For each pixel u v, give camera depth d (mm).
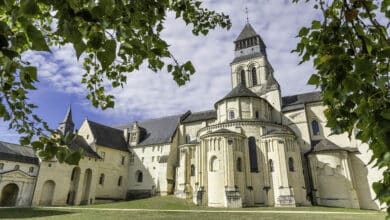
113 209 33812
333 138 46531
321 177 41625
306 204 37750
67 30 2098
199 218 23250
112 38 2287
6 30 2053
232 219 22469
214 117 59531
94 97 6348
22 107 4316
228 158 37938
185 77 4266
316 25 3104
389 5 2514
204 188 38625
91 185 51656
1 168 42312
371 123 2145
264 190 38219
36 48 2023
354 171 42406
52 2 2166
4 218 24375
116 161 60969
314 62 2914
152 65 4133
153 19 3861
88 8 2156
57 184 45656
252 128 42250
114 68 5430
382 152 2016
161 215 26047
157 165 59625
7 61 2379
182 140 62469
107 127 66750
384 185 2100
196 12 7020
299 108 50625
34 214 28219
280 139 39812
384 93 2242
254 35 69562
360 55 2584
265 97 56094
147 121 73562
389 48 2172
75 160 3410
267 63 68000
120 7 2662
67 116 60812
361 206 39938
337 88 2455
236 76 67312
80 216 25781
